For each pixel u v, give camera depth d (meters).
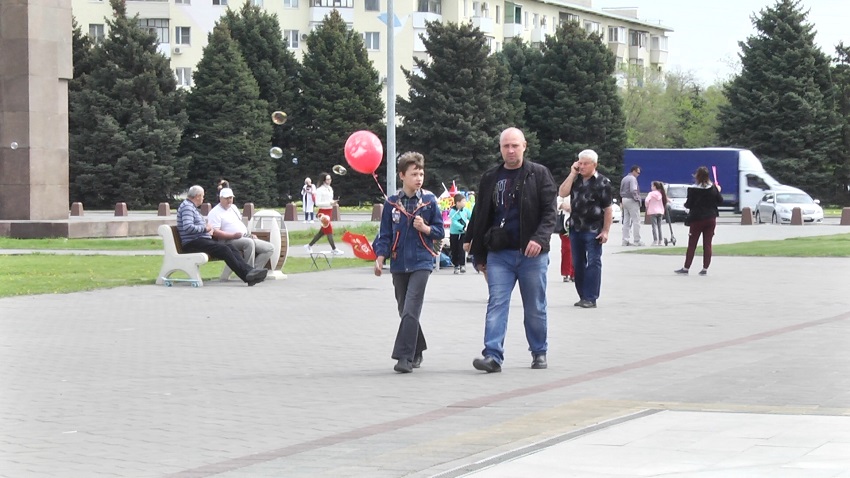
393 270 13.22
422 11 114.12
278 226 26.00
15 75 42.84
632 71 110.62
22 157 43.00
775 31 89.69
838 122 89.94
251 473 8.24
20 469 8.52
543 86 93.12
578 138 92.75
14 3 42.78
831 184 91.12
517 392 11.50
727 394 10.90
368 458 8.58
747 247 35.41
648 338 15.51
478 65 88.12
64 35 43.88
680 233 49.00
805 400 10.48
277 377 12.67
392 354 13.02
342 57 92.12
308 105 91.81
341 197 90.94
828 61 90.81
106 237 43.56
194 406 10.98
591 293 19.48
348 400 11.23
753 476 7.41
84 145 84.25
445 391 11.68
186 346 15.19
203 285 24.45
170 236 24.30
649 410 9.88
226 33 89.50
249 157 88.75
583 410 10.18
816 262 30.39
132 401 11.27
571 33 93.50
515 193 12.88
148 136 84.19
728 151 76.69
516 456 8.16
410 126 88.19
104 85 85.44
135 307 20.09
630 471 7.65
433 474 7.89
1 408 10.94
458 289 23.41
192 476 8.21
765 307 19.39
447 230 27.98
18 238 42.25
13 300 21.22
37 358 14.14
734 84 90.62
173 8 110.94
